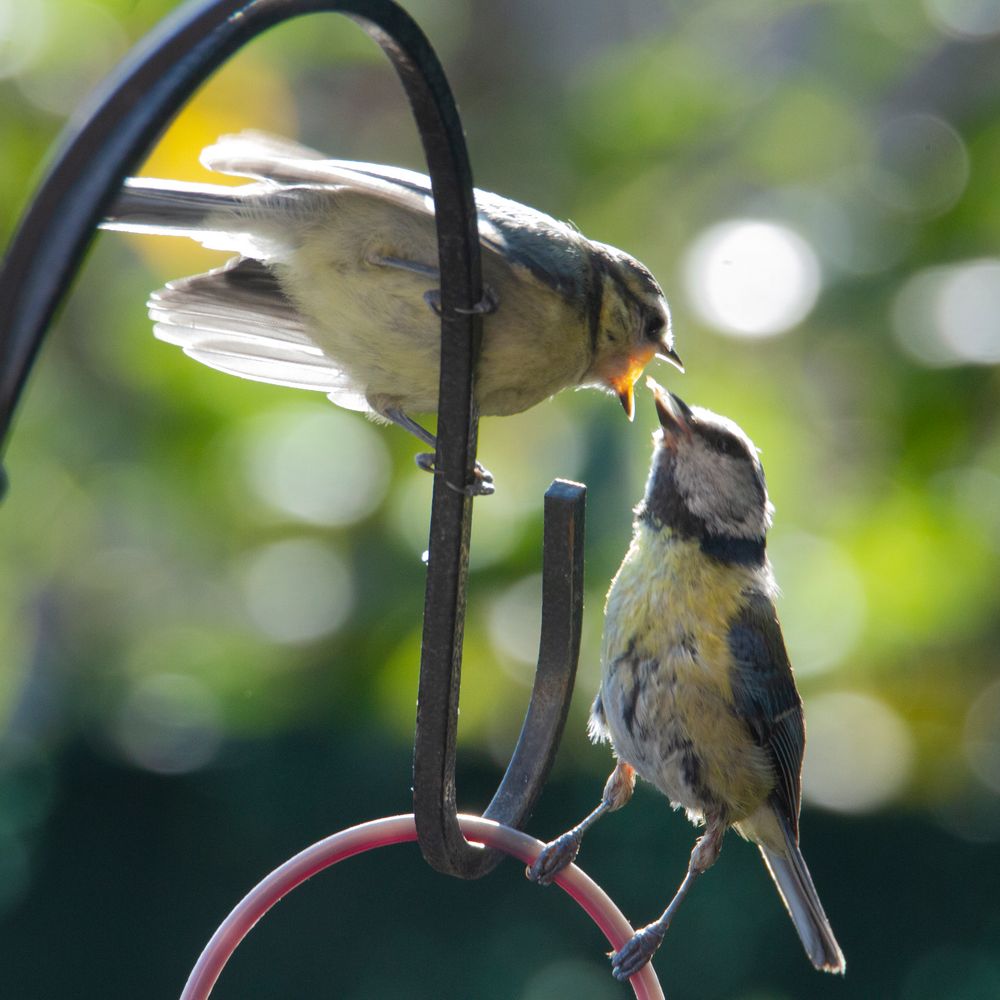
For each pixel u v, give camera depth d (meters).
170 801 14.29
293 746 13.90
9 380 3.21
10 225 10.57
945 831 13.37
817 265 10.69
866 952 13.78
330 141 12.66
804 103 11.49
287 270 6.12
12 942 14.44
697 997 13.99
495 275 6.04
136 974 14.30
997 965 13.42
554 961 14.30
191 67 3.46
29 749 14.36
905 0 11.42
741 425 10.50
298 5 3.85
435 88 4.69
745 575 7.08
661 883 14.08
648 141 11.63
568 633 5.83
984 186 10.77
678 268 10.98
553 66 13.84
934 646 11.23
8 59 10.53
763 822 7.27
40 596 13.63
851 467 10.91
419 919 14.55
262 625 11.11
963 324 10.47
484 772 11.69
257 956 14.55
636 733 6.99
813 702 11.20
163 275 10.96
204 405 10.88
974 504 10.70
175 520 11.22
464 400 5.18
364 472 10.96
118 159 3.31
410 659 10.77
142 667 13.12
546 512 5.79
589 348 6.69
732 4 12.15
